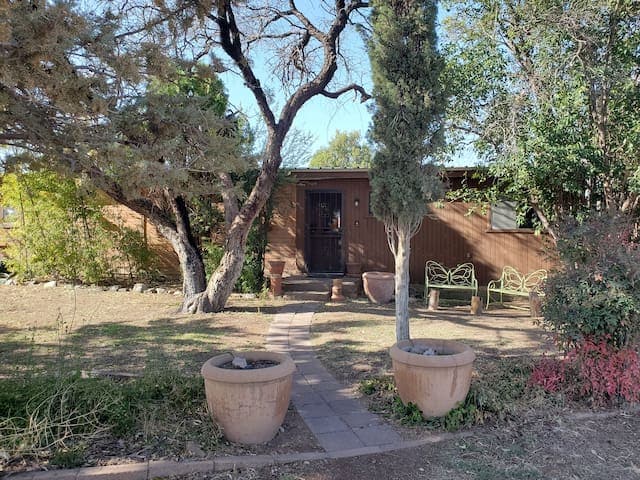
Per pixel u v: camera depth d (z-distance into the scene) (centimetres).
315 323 799
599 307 446
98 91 421
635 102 799
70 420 354
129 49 453
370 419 419
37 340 662
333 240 1230
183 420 383
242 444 361
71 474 309
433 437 384
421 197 514
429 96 503
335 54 880
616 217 472
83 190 511
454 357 402
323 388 496
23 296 1025
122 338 677
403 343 455
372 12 550
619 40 809
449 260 1198
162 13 567
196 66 575
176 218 891
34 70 378
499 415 414
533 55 856
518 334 718
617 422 418
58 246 1134
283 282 1091
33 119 416
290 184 1149
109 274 1195
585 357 456
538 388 463
